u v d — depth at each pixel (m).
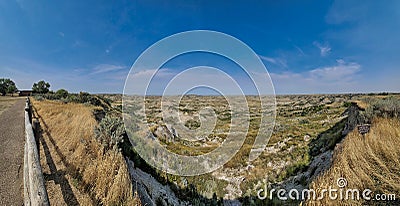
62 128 8.96
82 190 4.46
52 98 28.55
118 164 5.18
